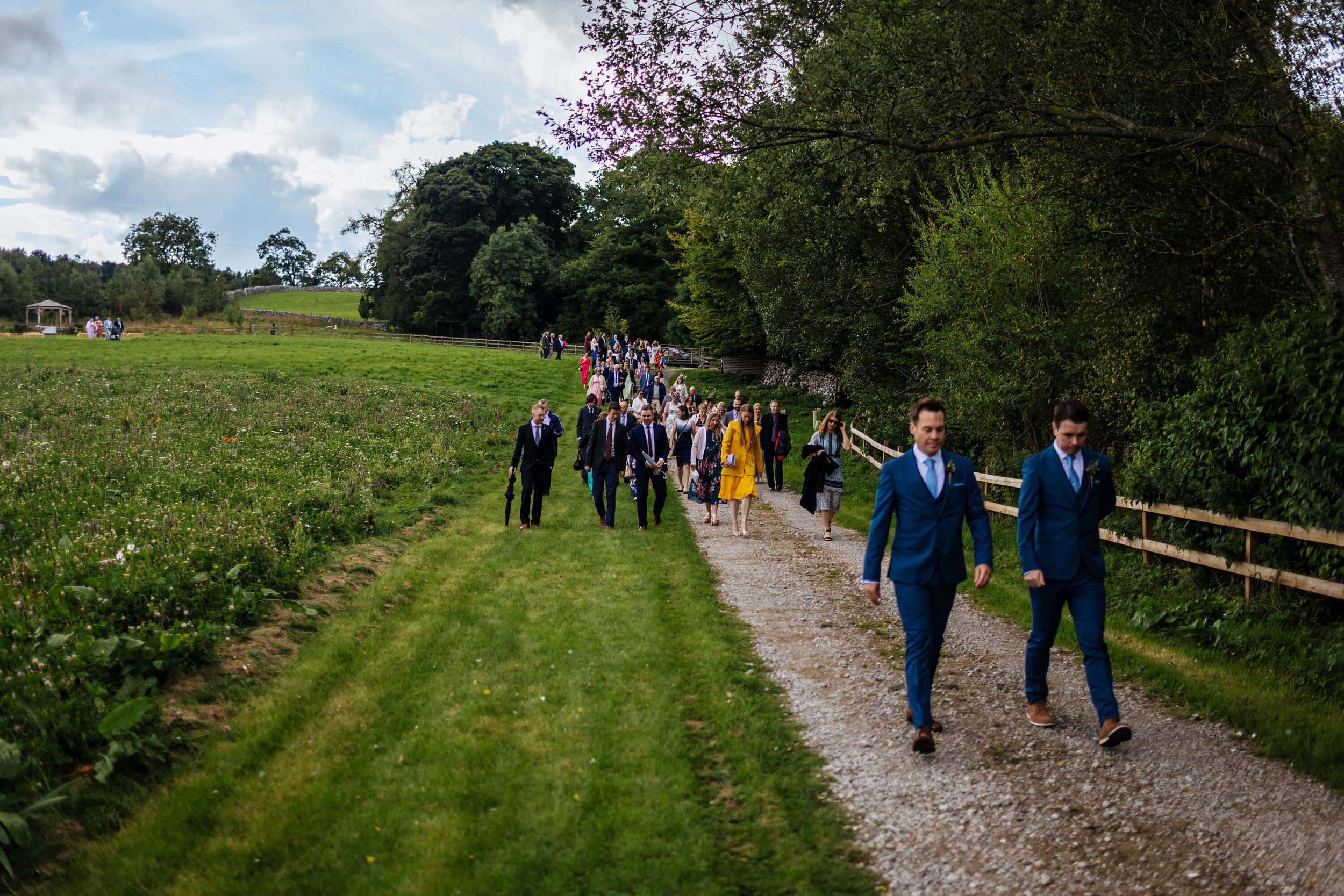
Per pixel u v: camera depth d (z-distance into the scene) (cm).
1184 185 890
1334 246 713
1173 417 826
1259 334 745
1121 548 943
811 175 1152
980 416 1319
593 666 608
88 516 842
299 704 530
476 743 479
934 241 1451
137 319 8519
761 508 1457
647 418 1227
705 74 951
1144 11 841
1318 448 636
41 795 399
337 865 365
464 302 7356
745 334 3838
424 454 1598
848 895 344
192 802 412
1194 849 373
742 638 699
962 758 473
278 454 1379
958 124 941
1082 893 343
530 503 1174
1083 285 1159
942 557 491
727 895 345
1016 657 659
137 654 525
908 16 949
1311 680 572
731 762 465
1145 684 591
